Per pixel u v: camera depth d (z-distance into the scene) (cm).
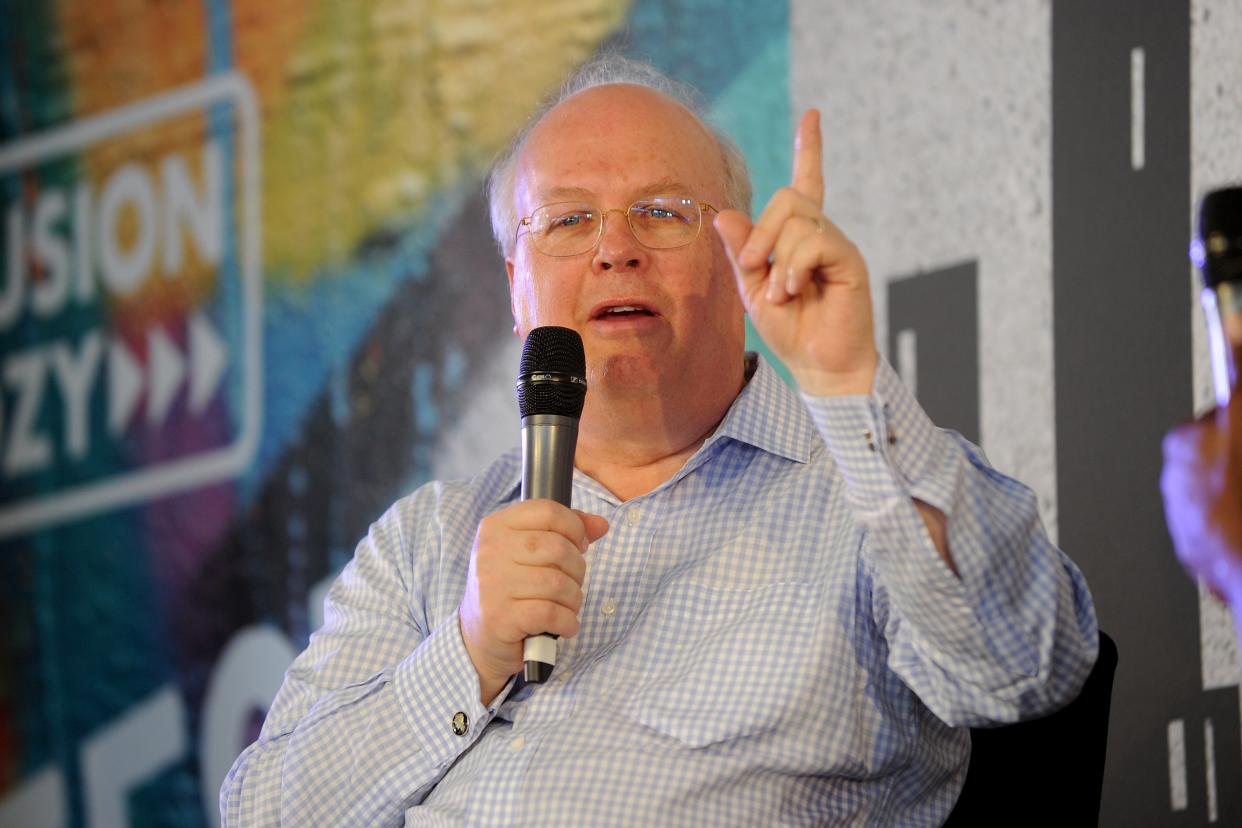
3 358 990
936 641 443
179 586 941
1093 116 717
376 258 898
